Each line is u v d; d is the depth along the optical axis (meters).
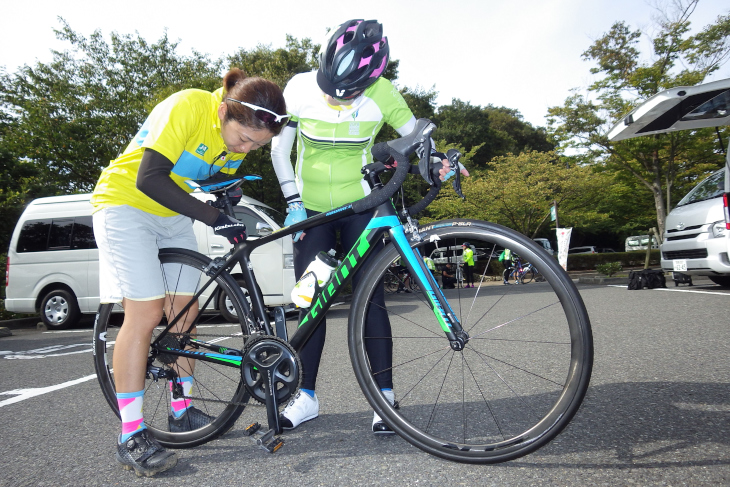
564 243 12.70
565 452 1.62
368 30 1.74
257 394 1.77
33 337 6.75
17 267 7.82
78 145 14.91
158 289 1.80
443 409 2.18
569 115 16.89
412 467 1.60
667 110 3.85
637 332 3.86
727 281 6.98
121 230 1.75
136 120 15.72
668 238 7.35
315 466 1.66
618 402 2.10
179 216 2.01
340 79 1.74
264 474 1.62
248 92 1.64
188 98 1.73
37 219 7.93
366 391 1.78
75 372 3.78
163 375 1.91
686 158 17.28
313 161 2.13
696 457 1.50
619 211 24.20
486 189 21.48
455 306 2.02
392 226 1.73
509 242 1.55
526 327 4.29
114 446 1.99
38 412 2.62
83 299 7.57
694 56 14.66
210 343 1.88
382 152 1.69
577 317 1.44
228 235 1.75
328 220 1.77
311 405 2.12
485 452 1.55
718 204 6.41
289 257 6.59
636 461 1.51
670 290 7.26
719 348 3.06
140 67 17.91
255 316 1.84
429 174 1.67
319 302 1.83
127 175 1.77
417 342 4.02
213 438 1.89
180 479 1.62
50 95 16.36
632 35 15.46
